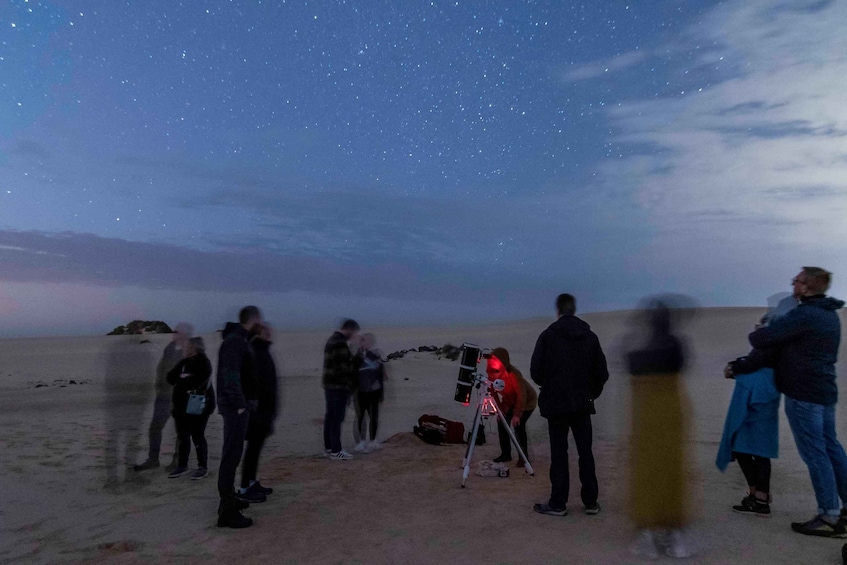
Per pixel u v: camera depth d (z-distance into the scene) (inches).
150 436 332.2
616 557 188.9
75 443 402.3
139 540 214.5
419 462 342.0
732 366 232.2
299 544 207.2
